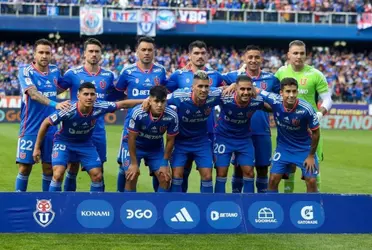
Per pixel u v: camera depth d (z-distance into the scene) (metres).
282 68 15.76
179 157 14.38
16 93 51.69
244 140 14.60
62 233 11.99
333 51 63.84
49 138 14.90
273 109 13.95
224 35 59.94
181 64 57.72
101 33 57.06
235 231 12.26
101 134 15.34
